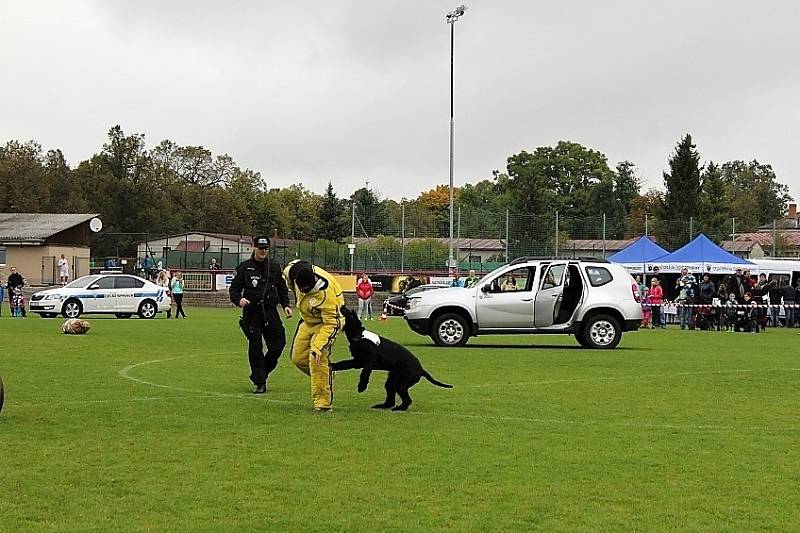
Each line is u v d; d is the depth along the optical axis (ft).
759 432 39.65
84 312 133.69
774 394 52.60
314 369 43.60
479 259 188.75
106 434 37.50
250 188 355.77
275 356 51.11
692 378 60.18
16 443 35.53
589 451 35.01
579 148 361.30
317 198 372.79
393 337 99.19
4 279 222.48
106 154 330.95
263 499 27.55
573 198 355.36
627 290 86.28
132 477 30.17
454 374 61.05
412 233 200.85
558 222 185.78
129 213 322.14
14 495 27.81
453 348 83.66
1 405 40.78
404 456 33.73
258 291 50.37
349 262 202.59
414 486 29.30
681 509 26.86
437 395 50.29
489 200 371.76
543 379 58.65
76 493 28.09
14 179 303.07
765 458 34.06
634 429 40.06
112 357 70.44
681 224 192.13
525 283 85.76
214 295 189.67
